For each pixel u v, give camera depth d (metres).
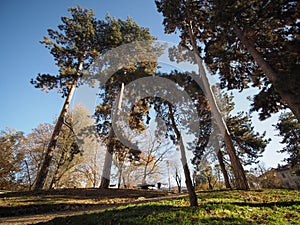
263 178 29.09
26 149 20.31
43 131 20.58
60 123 11.26
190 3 12.47
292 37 8.14
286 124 19.81
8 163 19.12
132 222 3.43
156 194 8.55
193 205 4.33
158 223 3.27
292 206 4.77
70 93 11.98
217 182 22.88
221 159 12.20
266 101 8.98
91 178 15.83
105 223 3.62
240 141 15.42
